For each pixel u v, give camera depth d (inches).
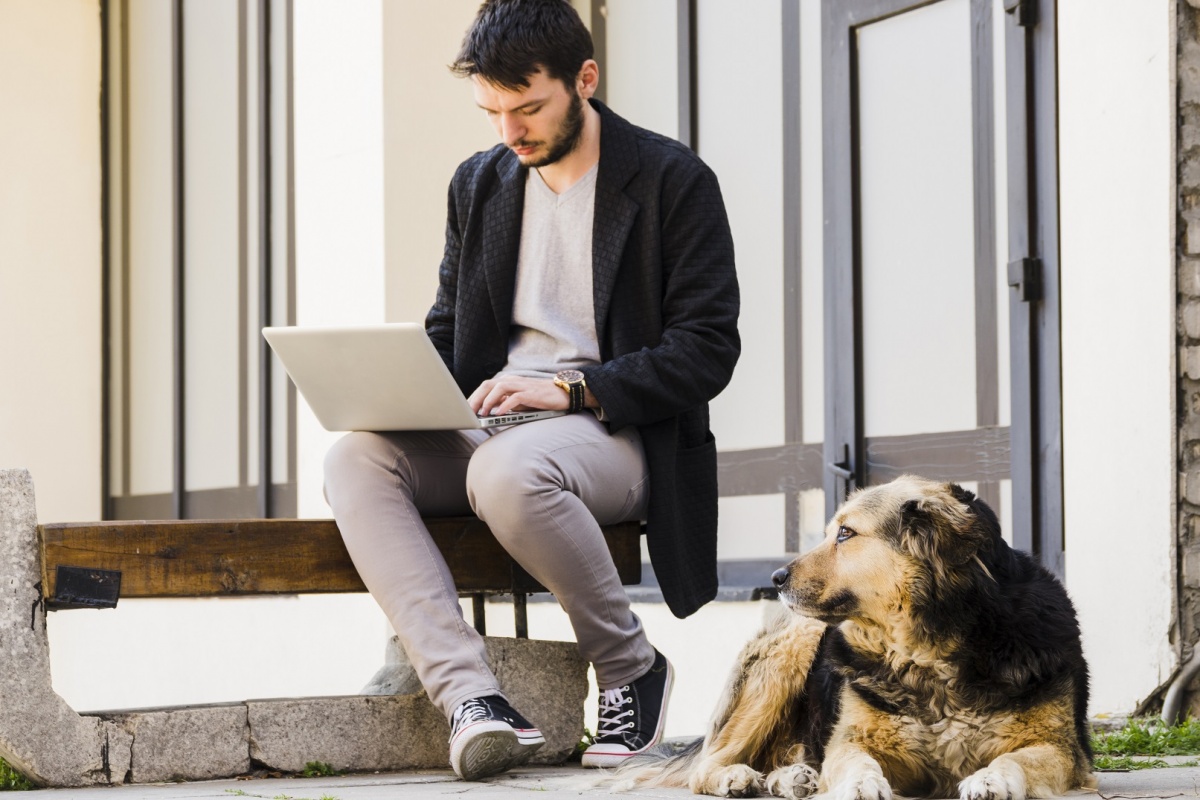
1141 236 188.2
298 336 134.5
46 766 127.3
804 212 260.1
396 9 279.9
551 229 147.0
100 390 400.8
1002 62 222.8
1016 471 213.8
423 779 134.0
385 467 139.0
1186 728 165.2
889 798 100.4
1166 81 185.6
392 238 277.3
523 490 132.4
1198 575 182.2
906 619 109.6
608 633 140.3
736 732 125.9
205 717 136.9
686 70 283.4
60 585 128.6
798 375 260.4
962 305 229.8
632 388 137.6
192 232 371.9
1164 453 184.1
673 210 142.9
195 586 136.3
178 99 375.9
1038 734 108.0
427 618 133.2
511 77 134.9
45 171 394.9
